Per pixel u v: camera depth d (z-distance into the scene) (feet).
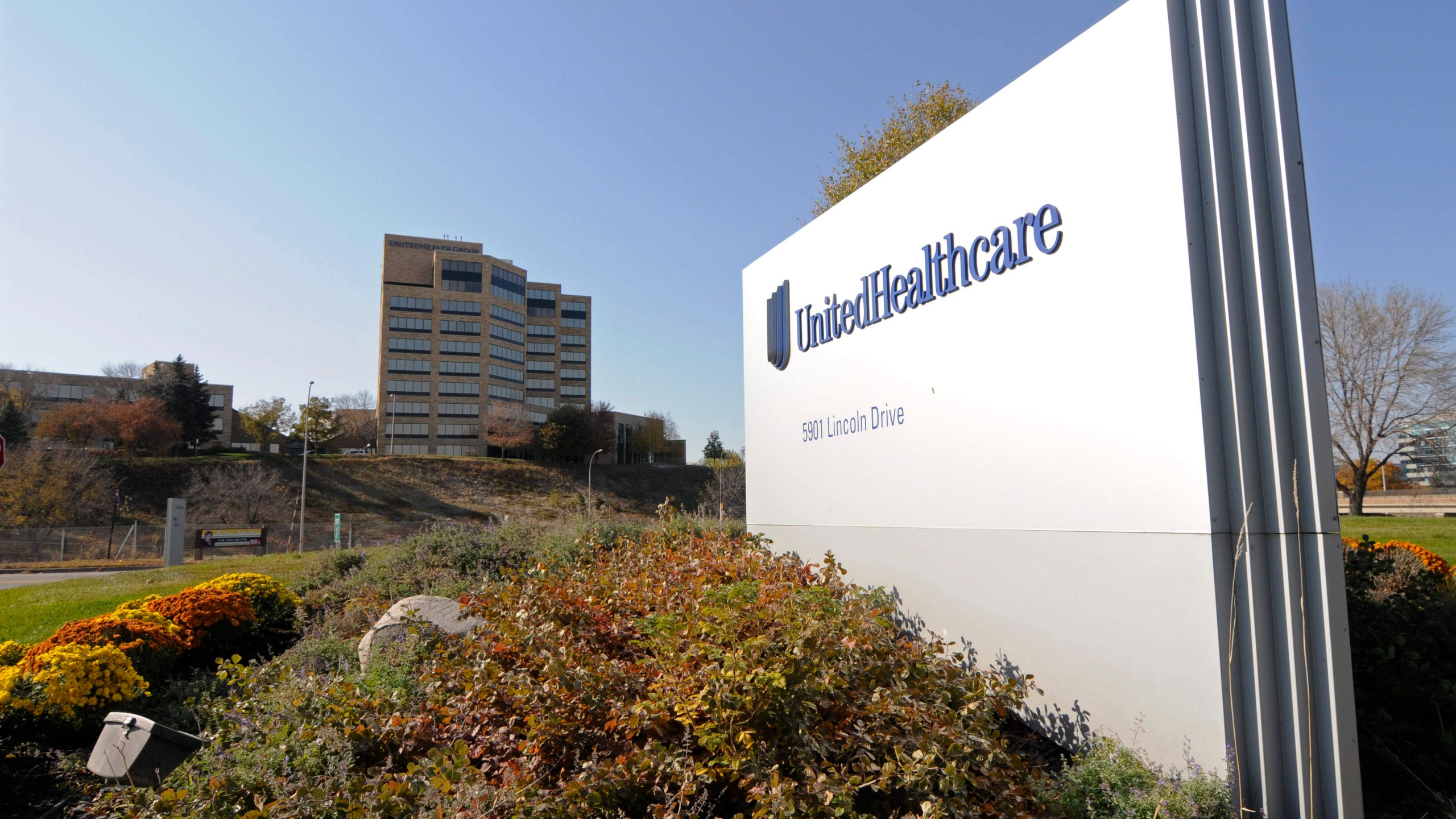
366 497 197.88
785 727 10.37
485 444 283.18
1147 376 12.20
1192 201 11.66
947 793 9.32
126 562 101.50
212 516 157.89
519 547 35.86
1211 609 10.99
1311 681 10.55
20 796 15.57
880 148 75.41
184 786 12.01
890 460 19.70
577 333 348.79
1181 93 11.84
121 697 18.85
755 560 19.16
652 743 10.05
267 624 31.60
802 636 10.82
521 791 8.94
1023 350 15.02
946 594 17.25
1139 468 12.32
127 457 185.78
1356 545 15.05
